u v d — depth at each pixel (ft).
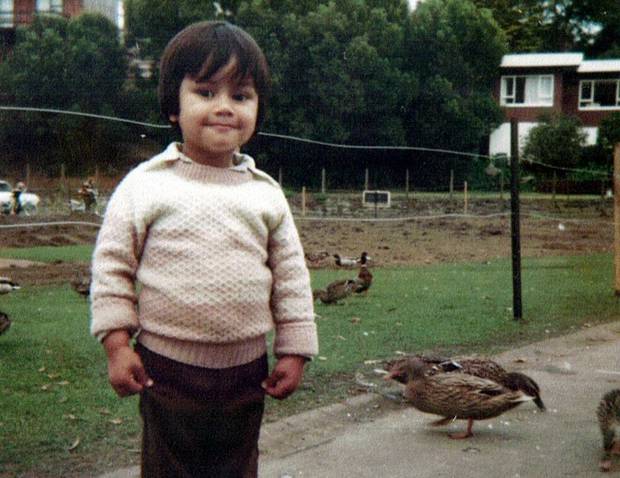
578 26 113.09
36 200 56.34
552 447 8.48
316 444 8.59
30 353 11.96
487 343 13.35
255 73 4.98
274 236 5.16
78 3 84.99
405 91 74.18
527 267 26.76
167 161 5.04
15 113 69.62
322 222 51.62
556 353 12.74
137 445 8.22
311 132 72.23
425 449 8.43
